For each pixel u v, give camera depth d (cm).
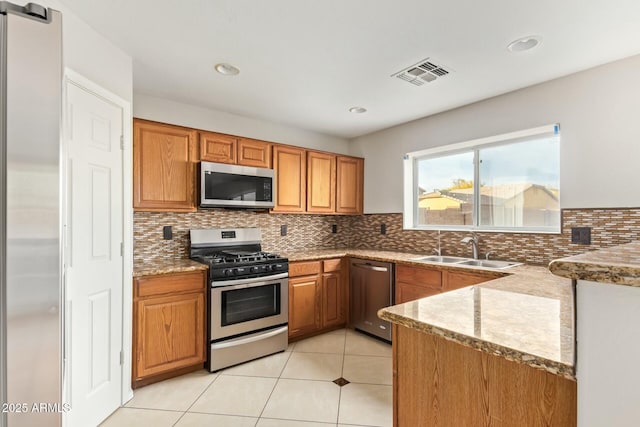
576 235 229
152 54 208
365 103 293
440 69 225
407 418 111
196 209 274
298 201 343
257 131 342
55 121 70
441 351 102
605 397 63
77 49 168
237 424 183
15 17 66
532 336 90
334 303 338
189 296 241
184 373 242
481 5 157
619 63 211
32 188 66
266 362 264
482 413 92
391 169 374
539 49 197
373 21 171
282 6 160
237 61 216
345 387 223
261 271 274
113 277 197
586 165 224
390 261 302
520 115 260
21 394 65
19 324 65
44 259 68
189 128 269
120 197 203
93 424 179
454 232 313
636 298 60
